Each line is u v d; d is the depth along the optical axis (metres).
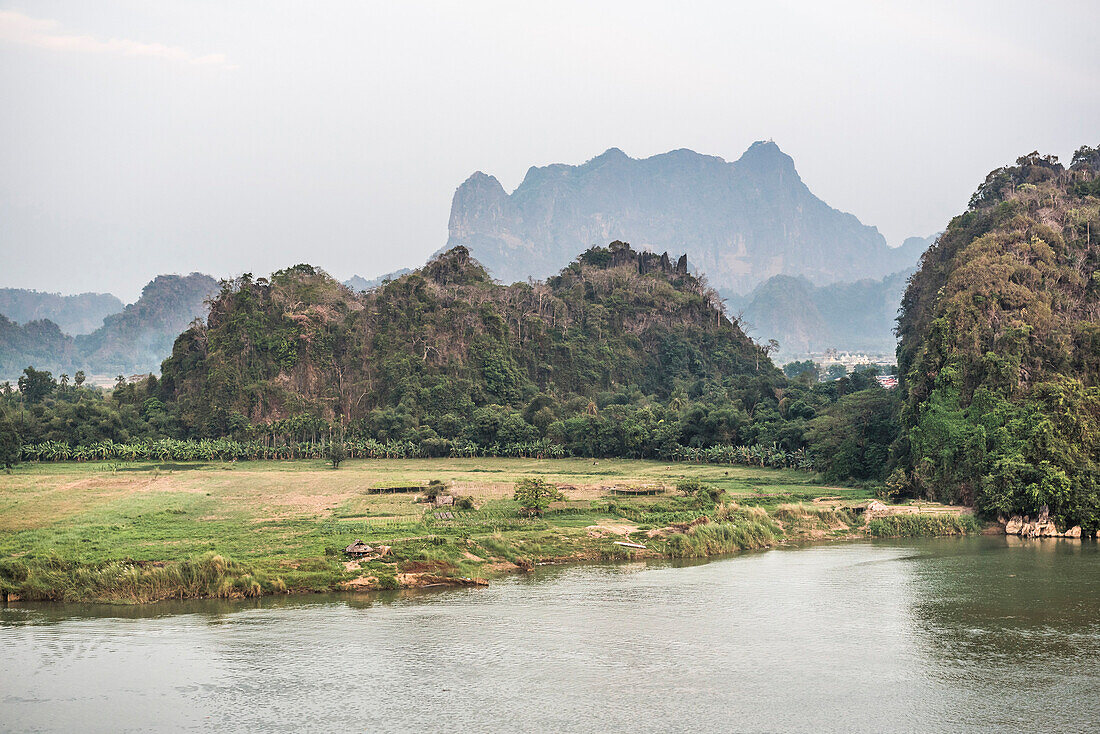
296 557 80.62
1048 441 108.19
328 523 102.25
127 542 88.81
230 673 54.00
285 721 47.25
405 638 60.91
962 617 66.69
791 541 104.12
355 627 63.41
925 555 93.31
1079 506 104.62
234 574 74.06
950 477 119.50
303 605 70.12
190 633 61.69
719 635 61.97
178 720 47.34
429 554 82.56
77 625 63.78
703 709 48.66
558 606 69.94
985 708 48.81
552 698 50.19
